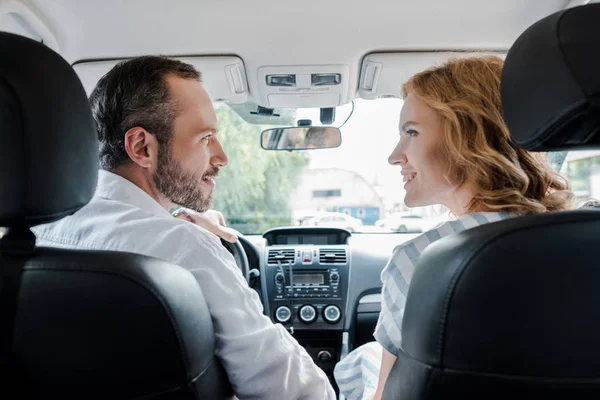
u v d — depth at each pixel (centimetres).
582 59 60
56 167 69
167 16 184
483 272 65
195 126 128
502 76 72
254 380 107
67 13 180
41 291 72
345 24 188
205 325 85
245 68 215
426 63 210
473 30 194
